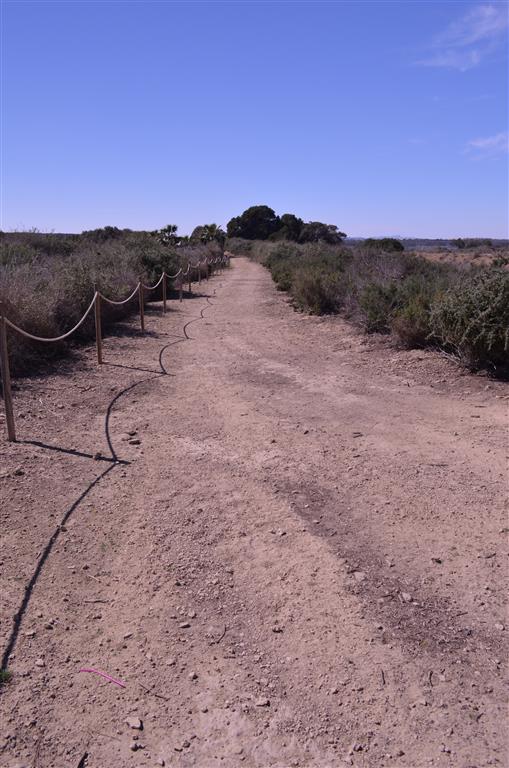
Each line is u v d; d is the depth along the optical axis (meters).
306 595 4.24
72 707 3.29
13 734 3.11
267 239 79.69
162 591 4.30
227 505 5.53
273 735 3.14
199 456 6.68
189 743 3.10
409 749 3.05
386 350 11.77
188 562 4.64
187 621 4.00
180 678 3.51
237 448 6.92
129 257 21.11
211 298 23.00
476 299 9.59
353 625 3.93
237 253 74.00
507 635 3.85
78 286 13.74
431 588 4.30
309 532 5.05
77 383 9.48
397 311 12.88
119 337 13.69
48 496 5.59
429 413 8.07
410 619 3.98
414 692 3.40
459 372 9.84
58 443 6.89
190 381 10.00
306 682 3.48
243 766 2.98
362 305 13.87
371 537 4.96
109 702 3.34
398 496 5.66
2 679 3.44
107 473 6.16
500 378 9.41
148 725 3.20
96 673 3.54
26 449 6.62
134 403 8.61
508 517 5.25
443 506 5.45
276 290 26.03
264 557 4.70
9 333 9.78
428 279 15.06
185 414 8.19
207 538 4.98
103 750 3.05
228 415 8.13
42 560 4.60
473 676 3.51
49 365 10.44
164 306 17.94
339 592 4.26
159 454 6.73
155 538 4.97
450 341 10.21
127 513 5.37
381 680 3.48
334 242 75.00
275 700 3.36
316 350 12.52
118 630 3.91
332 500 5.61
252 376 10.36
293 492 5.77
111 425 7.63
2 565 4.51
